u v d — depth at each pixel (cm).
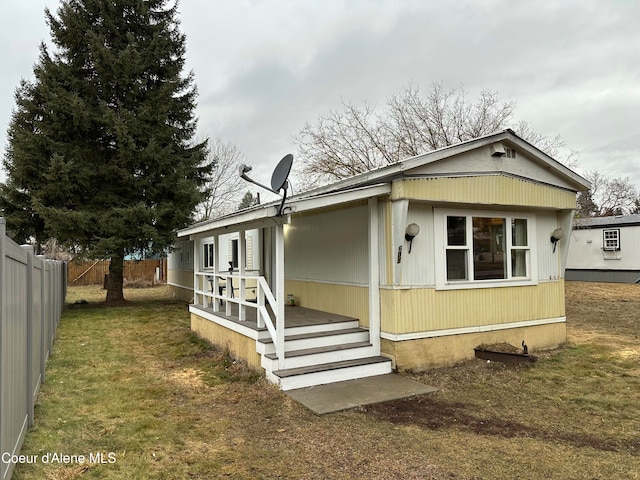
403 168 597
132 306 1501
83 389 573
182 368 691
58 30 1397
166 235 1453
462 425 442
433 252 656
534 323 758
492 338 709
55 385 589
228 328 756
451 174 652
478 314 693
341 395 526
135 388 579
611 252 1997
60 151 1342
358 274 705
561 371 641
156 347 854
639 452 380
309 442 401
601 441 404
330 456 372
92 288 2292
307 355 591
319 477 336
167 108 1488
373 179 653
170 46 1555
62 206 1361
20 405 376
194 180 1590
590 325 1038
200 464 358
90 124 1369
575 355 735
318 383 568
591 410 487
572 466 352
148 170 1470
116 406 504
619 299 1473
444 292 661
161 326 1096
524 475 337
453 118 1836
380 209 653
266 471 346
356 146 1903
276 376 556
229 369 673
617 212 3666
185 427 440
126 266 2589
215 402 521
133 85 1449
